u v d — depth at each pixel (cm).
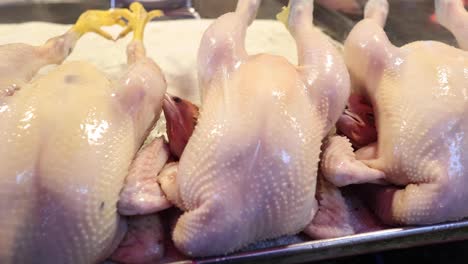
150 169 43
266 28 82
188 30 80
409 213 44
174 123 47
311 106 44
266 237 42
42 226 36
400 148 45
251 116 40
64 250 37
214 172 39
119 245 42
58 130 38
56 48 54
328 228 44
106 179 38
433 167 43
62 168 37
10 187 36
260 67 45
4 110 40
